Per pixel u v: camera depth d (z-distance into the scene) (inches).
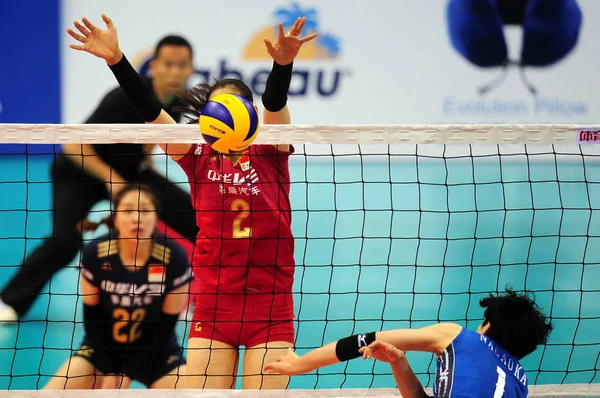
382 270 1058.7
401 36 1143.6
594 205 1170.0
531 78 1157.1
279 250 570.6
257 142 553.6
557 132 579.2
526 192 1187.9
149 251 749.3
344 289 1019.3
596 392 599.5
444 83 1151.0
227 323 567.2
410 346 498.3
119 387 740.0
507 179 1208.8
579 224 1141.1
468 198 1176.2
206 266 571.5
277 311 570.3
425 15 1144.2
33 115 1107.3
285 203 578.9
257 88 1119.6
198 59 1111.0
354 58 1138.0
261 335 566.9
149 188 836.6
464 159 1227.9
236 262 564.4
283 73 552.7
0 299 957.2
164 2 1115.9
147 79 1099.9
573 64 1158.3
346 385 832.9
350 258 1075.9
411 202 1165.1
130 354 745.6
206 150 573.3
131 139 556.4
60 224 1019.3
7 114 1104.2
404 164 1217.4
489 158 1230.3
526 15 1149.1
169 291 749.3
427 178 1205.7
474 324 938.1
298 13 1128.2
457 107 1152.8
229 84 561.9
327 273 1049.5
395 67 1144.2
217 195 563.8
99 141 557.3
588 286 1027.9
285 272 576.4
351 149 1205.7
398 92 1145.4
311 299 995.3
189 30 1115.9
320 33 1132.5
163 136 555.5
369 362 888.3
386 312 970.1
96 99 1109.1
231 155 565.3
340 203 1160.2
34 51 1107.9
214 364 561.9
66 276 1007.0
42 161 1093.8
